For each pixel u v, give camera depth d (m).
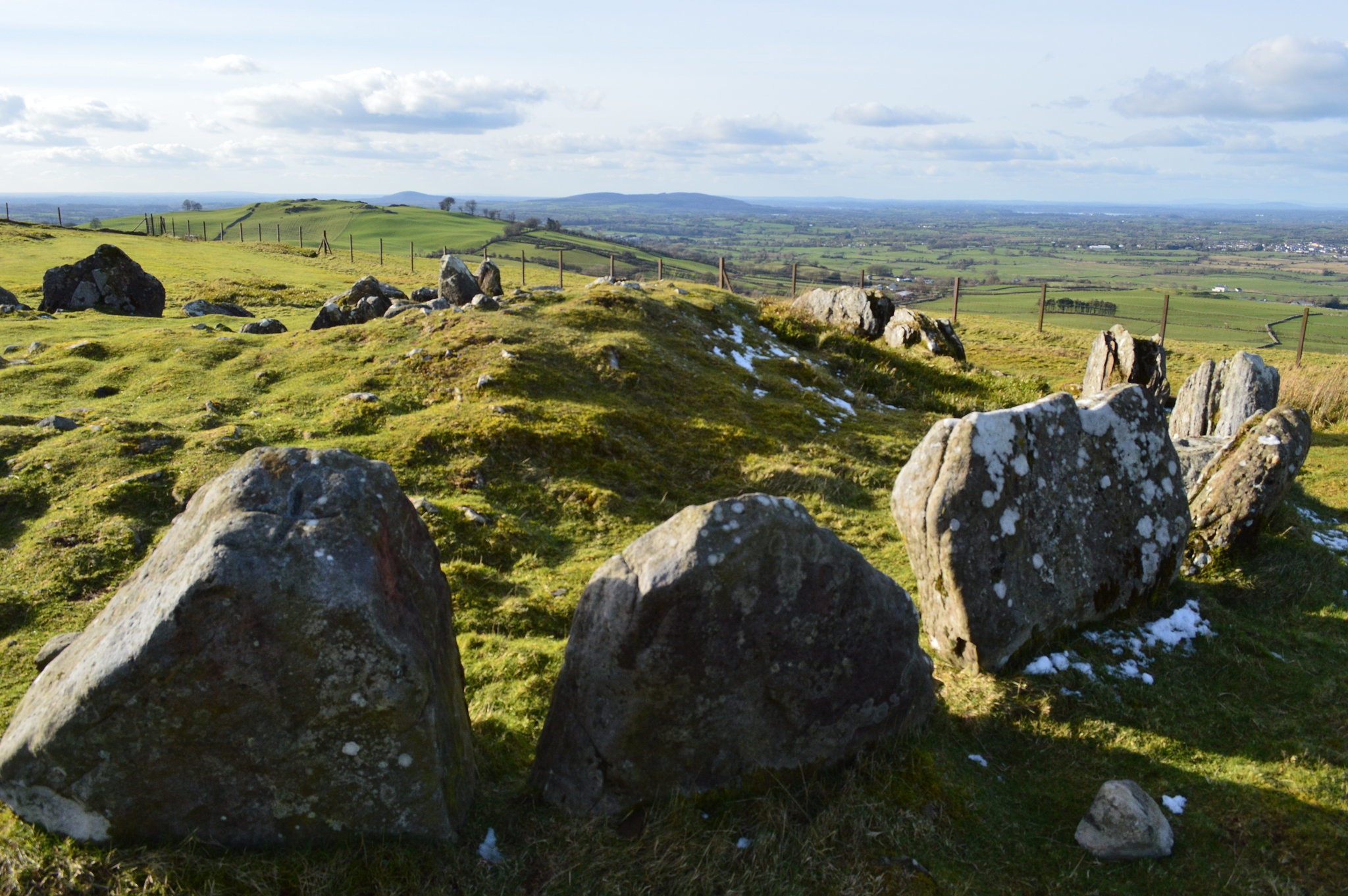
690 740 5.52
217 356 17.52
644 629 5.18
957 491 7.29
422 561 5.31
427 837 4.97
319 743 4.67
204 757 4.62
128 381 16.34
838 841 5.37
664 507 12.52
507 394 14.84
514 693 7.29
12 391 15.58
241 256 56.00
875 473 14.52
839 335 24.20
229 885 4.54
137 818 4.68
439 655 5.25
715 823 5.49
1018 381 22.25
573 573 10.17
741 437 15.07
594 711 5.43
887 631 6.03
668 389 16.84
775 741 5.77
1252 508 9.65
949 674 7.59
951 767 6.21
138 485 11.12
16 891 4.46
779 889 4.94
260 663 4.48
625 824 5.47
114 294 28.53
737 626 5.37
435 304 20.61
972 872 5.25
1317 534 10.99
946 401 20.53
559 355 16.86
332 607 4.46
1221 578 9.51
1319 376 20.89
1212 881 5.16
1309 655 7.94
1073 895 5.11
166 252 52.88
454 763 5.24
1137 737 6.64
